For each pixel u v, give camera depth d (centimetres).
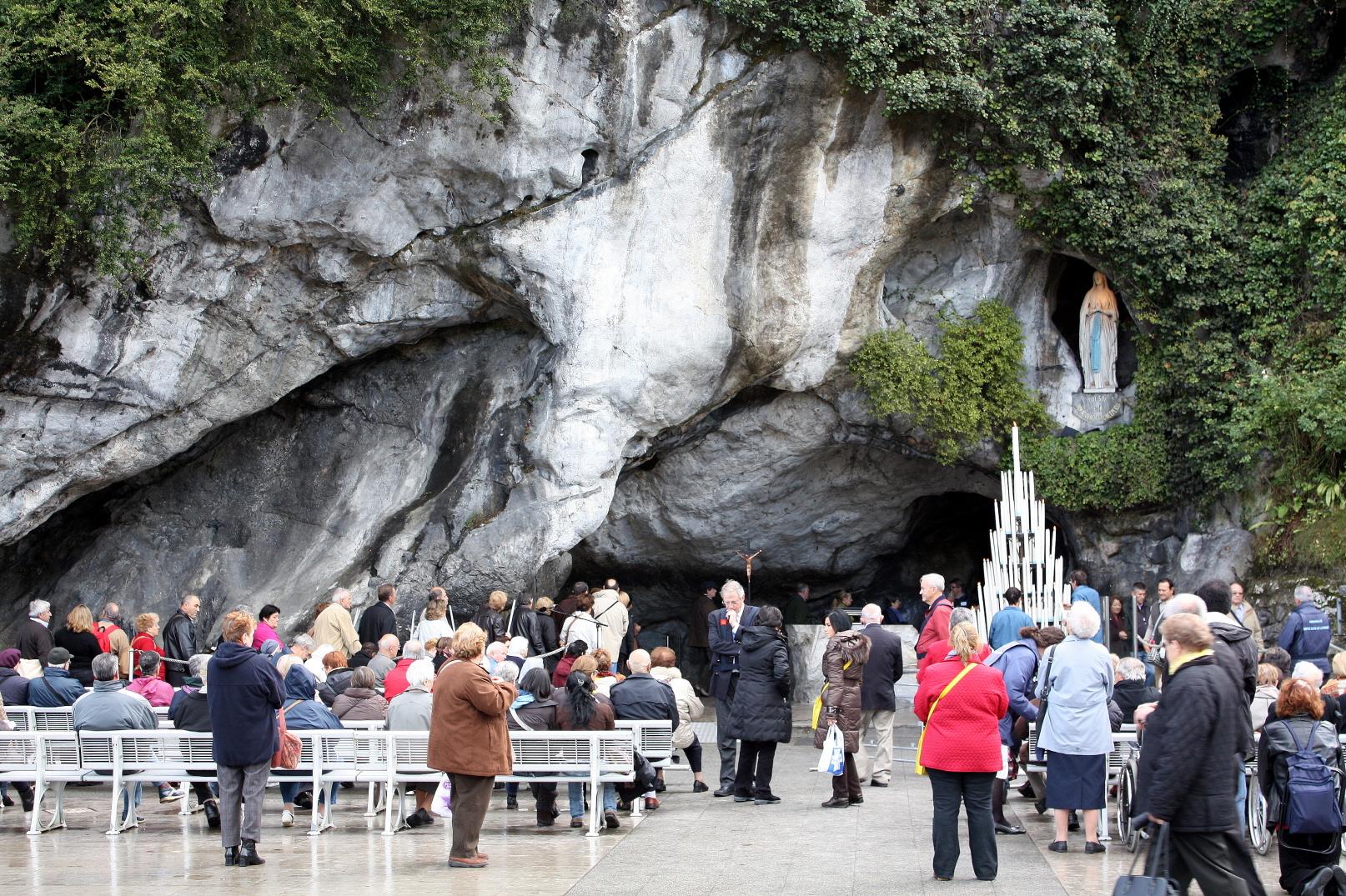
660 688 1009
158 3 1228
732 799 1050
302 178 1384
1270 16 1622
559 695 939
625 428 1557
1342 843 847
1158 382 1645
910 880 749
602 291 1516
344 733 921
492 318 1620
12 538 1414
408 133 1403
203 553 1588
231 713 790
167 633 1296
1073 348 1786
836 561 2020
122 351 1370
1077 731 826
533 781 902
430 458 1609
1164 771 566
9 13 1250
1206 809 566
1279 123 1678
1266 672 863
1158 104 1622
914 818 959
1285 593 1466
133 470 1463
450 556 1545
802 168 1532
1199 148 1634
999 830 908
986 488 1856
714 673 1102
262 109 1337
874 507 1947
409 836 905
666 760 980
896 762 1241
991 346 1700
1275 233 1594
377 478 1606
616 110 1469
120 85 1220
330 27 1269
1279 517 1491
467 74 1392
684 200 1512
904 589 2105
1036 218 1641
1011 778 1052
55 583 1580
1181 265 1589
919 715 768
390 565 1552
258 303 1451
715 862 798
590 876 755
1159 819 567
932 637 1149
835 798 1002
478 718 777
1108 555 1703
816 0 1448
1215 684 574
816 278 1584
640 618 2095
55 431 1380
